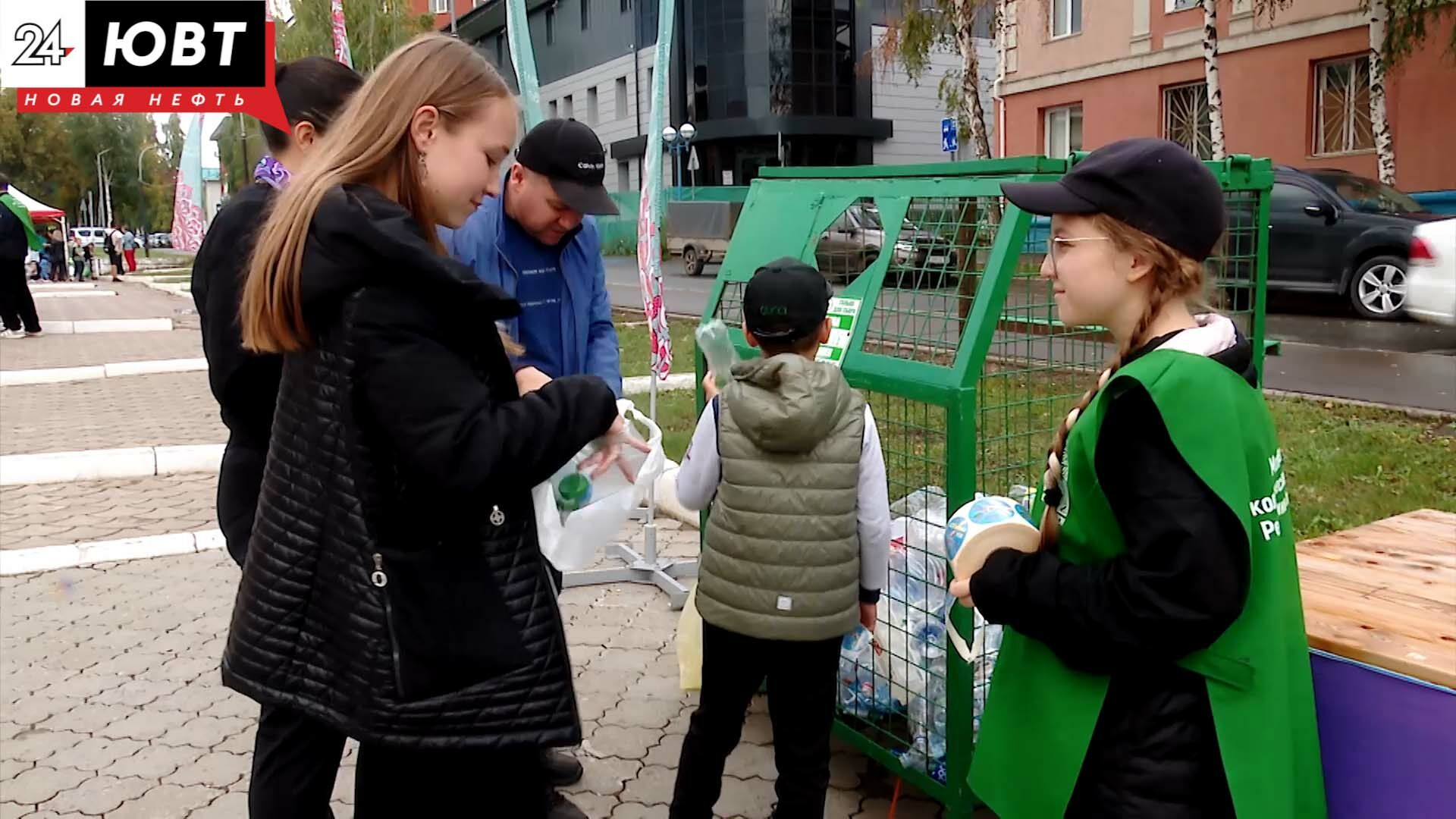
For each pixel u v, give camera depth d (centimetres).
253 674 175
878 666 284
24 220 1389
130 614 424
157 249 7606
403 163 174
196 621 417
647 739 322
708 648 245
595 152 260
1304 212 1197
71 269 3541
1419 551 246
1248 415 157
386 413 161
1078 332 285
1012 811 179
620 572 461
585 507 188
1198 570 147
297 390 171
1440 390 757
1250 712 157
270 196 220
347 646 168
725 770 300
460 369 165
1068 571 163
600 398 176
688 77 3628
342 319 163
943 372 239
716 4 3497
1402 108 1634
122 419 833
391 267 160
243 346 181
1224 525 148
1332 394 759
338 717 170
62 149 6356
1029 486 296
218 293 218
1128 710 164
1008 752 181
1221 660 158
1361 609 207
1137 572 152
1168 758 160
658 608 430
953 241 253
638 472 194
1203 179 162
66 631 407
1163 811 160
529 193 261
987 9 2216
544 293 280
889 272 271
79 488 628
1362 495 509
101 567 479
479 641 169
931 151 3766
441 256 163
